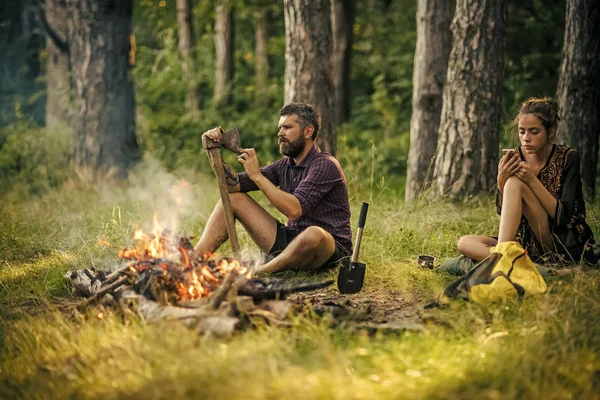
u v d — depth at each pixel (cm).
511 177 464
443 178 761
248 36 2052
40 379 319
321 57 812
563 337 347
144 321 361
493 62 747
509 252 420
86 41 997
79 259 549
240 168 1206
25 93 1539
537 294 407
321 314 382
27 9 1569
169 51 1622
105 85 998
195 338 341
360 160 1154
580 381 305
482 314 390
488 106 748
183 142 1310
